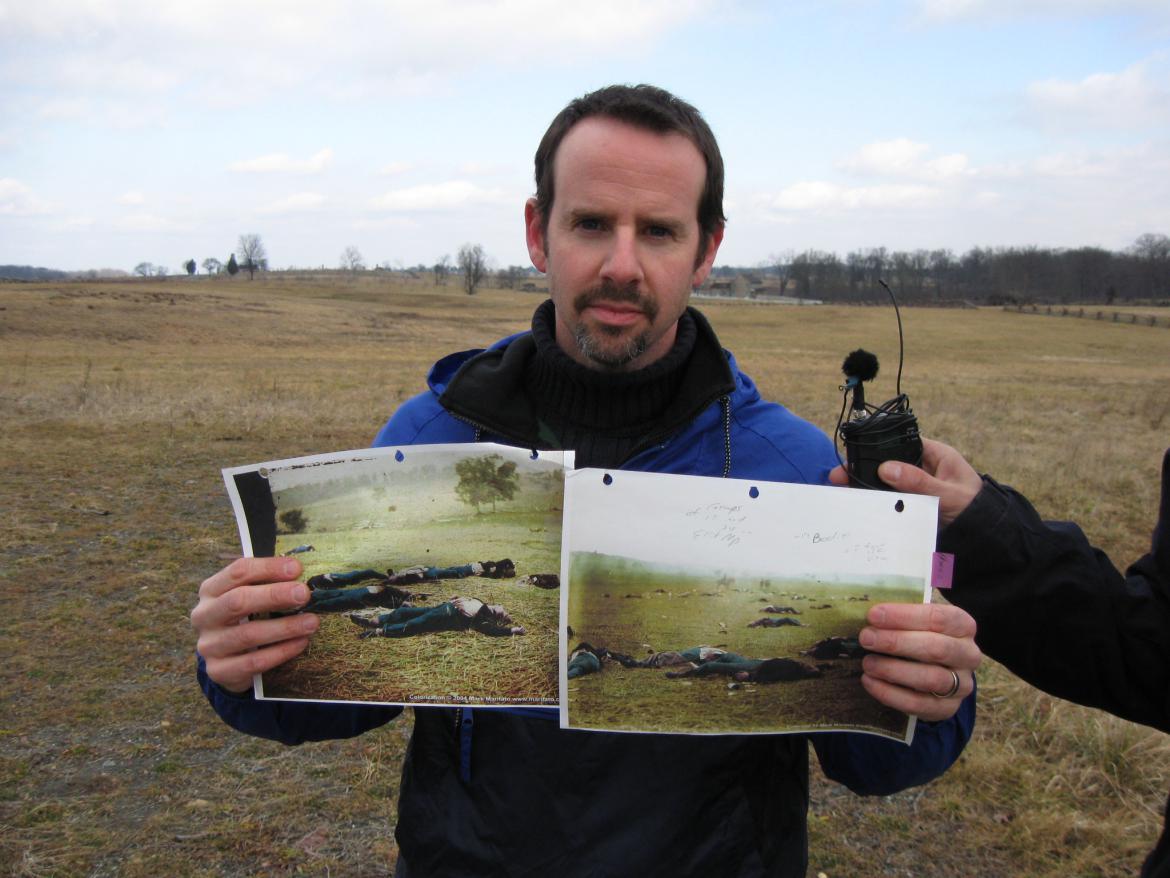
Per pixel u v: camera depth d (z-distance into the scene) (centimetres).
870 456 123
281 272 13800
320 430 1202
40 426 1145
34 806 310
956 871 291
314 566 121
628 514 119
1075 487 1000
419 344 4109
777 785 133
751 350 4516
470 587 122
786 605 119
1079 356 4591
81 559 592
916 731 126
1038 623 121
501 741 130
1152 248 10956
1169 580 125
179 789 325
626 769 126
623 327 123
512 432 137
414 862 134
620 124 121
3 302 4144
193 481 865
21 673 415
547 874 126
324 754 354
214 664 118
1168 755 344
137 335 3625
